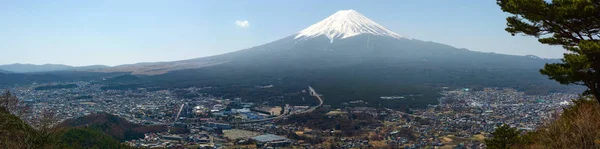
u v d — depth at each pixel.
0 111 32.97
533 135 25.70
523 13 22.11
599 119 19.55
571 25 21.55
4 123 30.05
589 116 19.03
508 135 32.69
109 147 53.66
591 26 21.06
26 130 30.84
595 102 23.00
